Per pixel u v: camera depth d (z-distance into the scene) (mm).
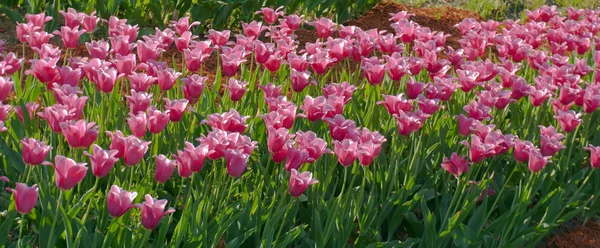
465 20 7477
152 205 3516
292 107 4480
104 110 5113
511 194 5797
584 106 5555
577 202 5594
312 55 5703
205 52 5672
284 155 4117
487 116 5074
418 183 5691
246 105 6133
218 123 4238
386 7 11297
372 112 5848
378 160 5523
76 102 4109
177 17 8836
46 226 4031
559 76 5969
